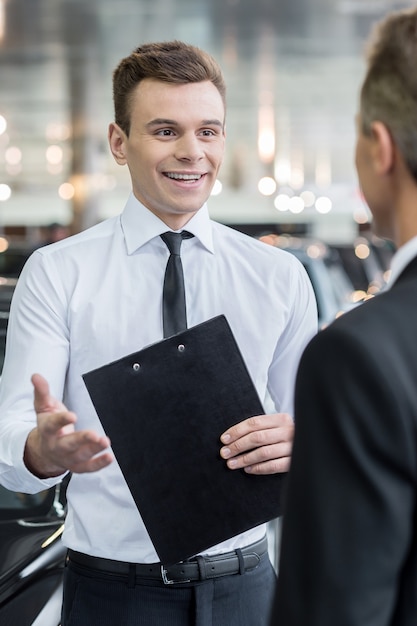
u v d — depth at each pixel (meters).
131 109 2.18
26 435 1.97
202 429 2.02
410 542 1.22
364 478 1.18
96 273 2.21
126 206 2.26
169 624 2.11
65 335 2.20
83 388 2.20
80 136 25.27
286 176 43.03
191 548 2.01
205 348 2.04
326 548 1.18
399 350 1.22
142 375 2.01
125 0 12.05
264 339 2.26
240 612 2.17
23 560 2.78
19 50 15.57
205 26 13.58
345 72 17.47
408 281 1.30
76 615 2.16
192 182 2.16
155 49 2.16
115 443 2.00
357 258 12.55
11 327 2.22
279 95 20.84
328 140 32.75
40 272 2.19
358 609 1.17
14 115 24.66
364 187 1.40
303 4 12.18
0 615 2.56
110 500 2.13
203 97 2.14
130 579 2.11
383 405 1.18
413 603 1.21
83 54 15.84
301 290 2.32
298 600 1.20
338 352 1.21
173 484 2.01
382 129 1.32
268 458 2.02
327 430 1.20
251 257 2.30
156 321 2.20
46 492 3.12
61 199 45.28
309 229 35.16
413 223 1.33
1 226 45.12
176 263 2.21
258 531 2.23
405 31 1.30
